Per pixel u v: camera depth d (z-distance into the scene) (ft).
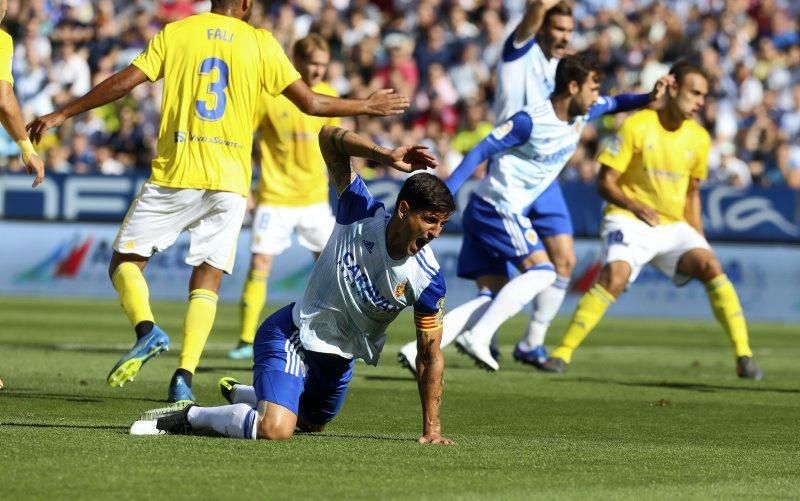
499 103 123.95
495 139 108.78
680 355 150.30
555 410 90.99
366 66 270.46
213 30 85.61
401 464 62.03
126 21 290.76
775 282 216.74
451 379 113.09
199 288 87.76
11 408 82.12
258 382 68.80
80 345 139.03
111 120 264.11
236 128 86.28
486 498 53.57
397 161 64.49
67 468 57.88
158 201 85.87
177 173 85.46
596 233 220.23
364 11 288.71
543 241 123.13
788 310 216.74
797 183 238.07
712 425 84.74
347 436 72.38
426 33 272.51
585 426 82.33
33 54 270.26
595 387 108.68
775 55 271.90
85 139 252.01
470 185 224.12
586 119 114.11
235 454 63.10
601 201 219.82
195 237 87.30
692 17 279.69
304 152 135.33
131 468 58.34
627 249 121.70
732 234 218.38
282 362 68.74
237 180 86.74
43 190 238.07
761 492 57.21
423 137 245.24
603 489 56.75
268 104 134.21
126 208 235.81
